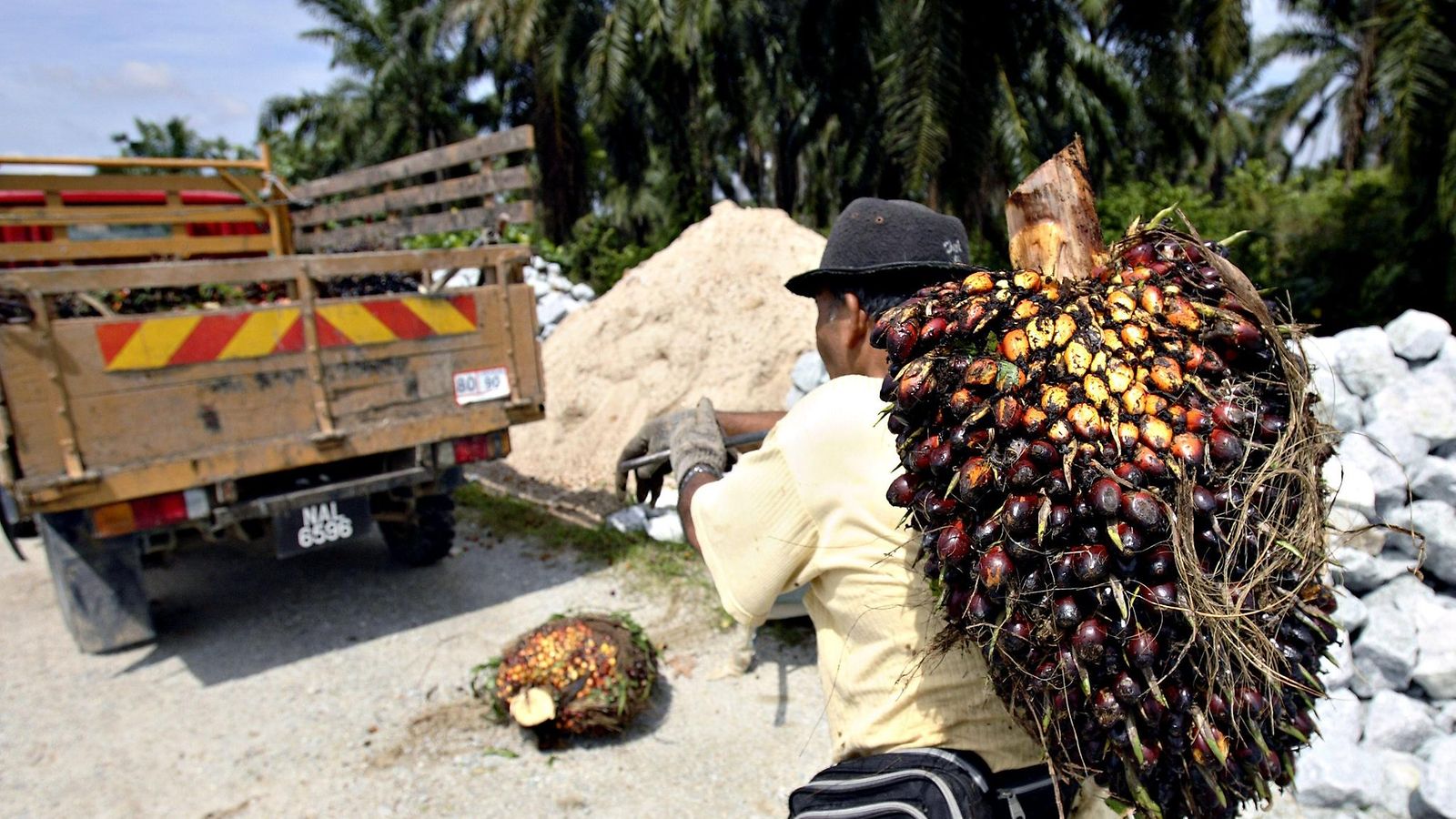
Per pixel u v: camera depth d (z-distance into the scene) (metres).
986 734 1.37
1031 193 1.37
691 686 4.09
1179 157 17.84
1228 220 11.81
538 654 3.65
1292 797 2.98
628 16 17.39
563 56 19.19
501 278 5.02
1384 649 3.24
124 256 6.25
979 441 1.15
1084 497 1.08
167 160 5.74
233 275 4.11
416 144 25.94
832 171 20.58
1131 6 11.05
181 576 5.64
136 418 3.93
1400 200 9.51
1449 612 3.30
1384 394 3.76
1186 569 1.07
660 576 5.19
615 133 22.11
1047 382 1.13
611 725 3.59
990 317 1.19
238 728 3.89
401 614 4.95
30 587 5.65
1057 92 12.62
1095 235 1.36
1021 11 10.35
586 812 3.28
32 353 3.67
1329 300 10.27
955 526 1.17
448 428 4.85
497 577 5.39
